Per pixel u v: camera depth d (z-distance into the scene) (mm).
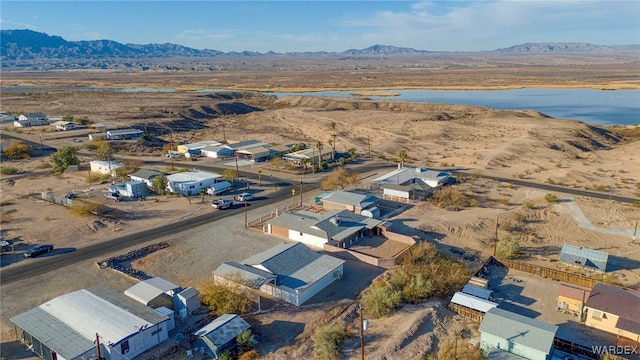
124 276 53250
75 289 50062
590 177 95875
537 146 126688
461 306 46031
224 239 64562
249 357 38000
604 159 116125
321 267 52156
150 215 74250
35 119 159375
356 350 39125
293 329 42781
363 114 189625
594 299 44219
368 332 42281
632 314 42000
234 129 166375
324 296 49188
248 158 116188
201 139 147250
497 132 148500
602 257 55906
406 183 87438
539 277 54531
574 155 120375
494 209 77438
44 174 100125
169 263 57031
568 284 52781
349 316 45312
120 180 94000
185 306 44750
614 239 65188
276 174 101750
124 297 44531
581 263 56250
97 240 63781
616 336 42312
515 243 60094
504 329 39625
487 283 52406
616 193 84812
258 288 46281
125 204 79625
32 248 59750
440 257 58281
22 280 52062
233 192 87562
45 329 38906
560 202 79312
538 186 90000
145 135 145250
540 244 64062
